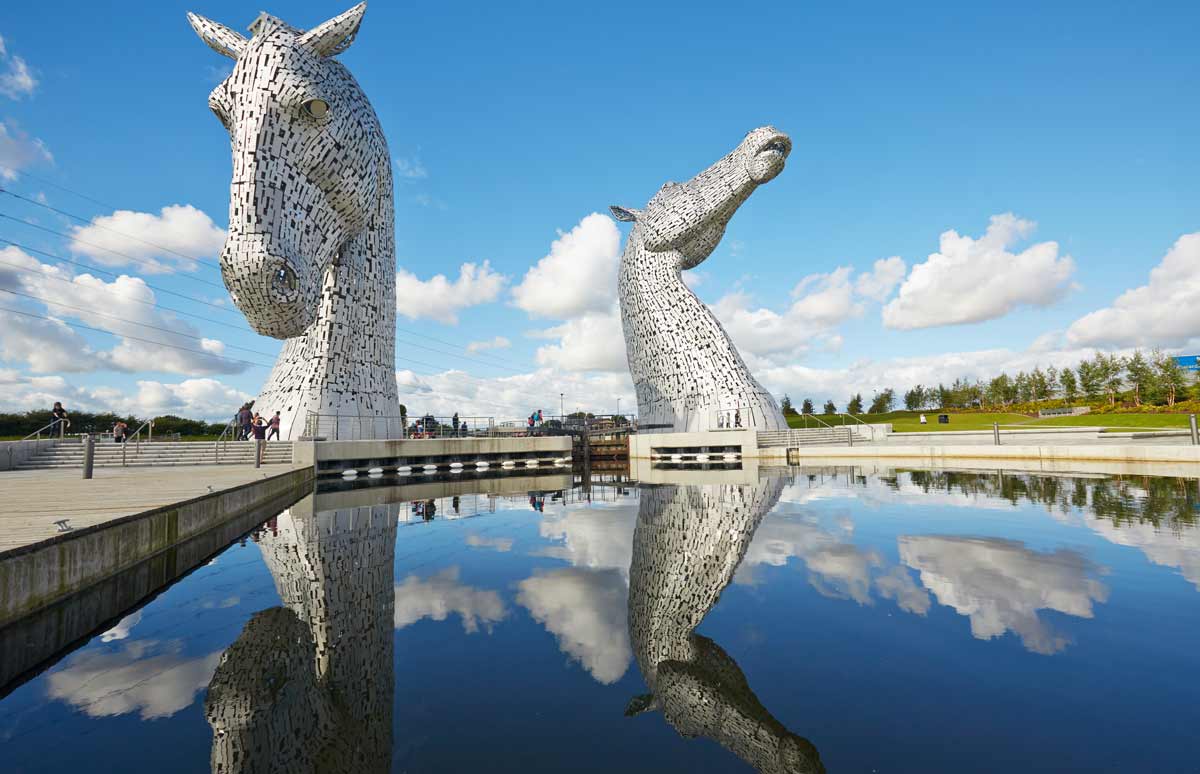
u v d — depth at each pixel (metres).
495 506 9.94
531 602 4.32
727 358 23.91
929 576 4.63
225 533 7.32
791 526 7.09
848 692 2.71
